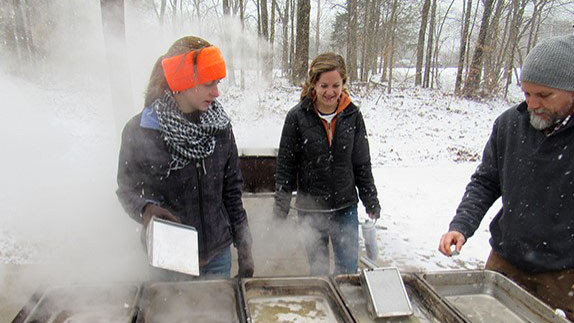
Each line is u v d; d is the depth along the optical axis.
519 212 1.78
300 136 2.36
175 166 1.64
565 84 1.48
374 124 13.29
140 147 1.62
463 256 3.77
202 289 1.42
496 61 22.67
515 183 1.79
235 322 1.30
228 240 1.89
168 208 1.71
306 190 2.44
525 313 1.45
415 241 4.07
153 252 1.23
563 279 1.70
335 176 2.36
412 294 1.53
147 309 1.29
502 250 1.89
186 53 1.53
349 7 21.84
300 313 1.37
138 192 1.68
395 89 20.34
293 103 15.19
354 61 21.86
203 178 1.72
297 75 18.02
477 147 11.08
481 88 19.75
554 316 1.36
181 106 1.65
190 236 1.35
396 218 4.72
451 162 9.26
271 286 1.46
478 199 1.99
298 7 17.75
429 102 17.27
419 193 5.82
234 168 1.92
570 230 1.64
